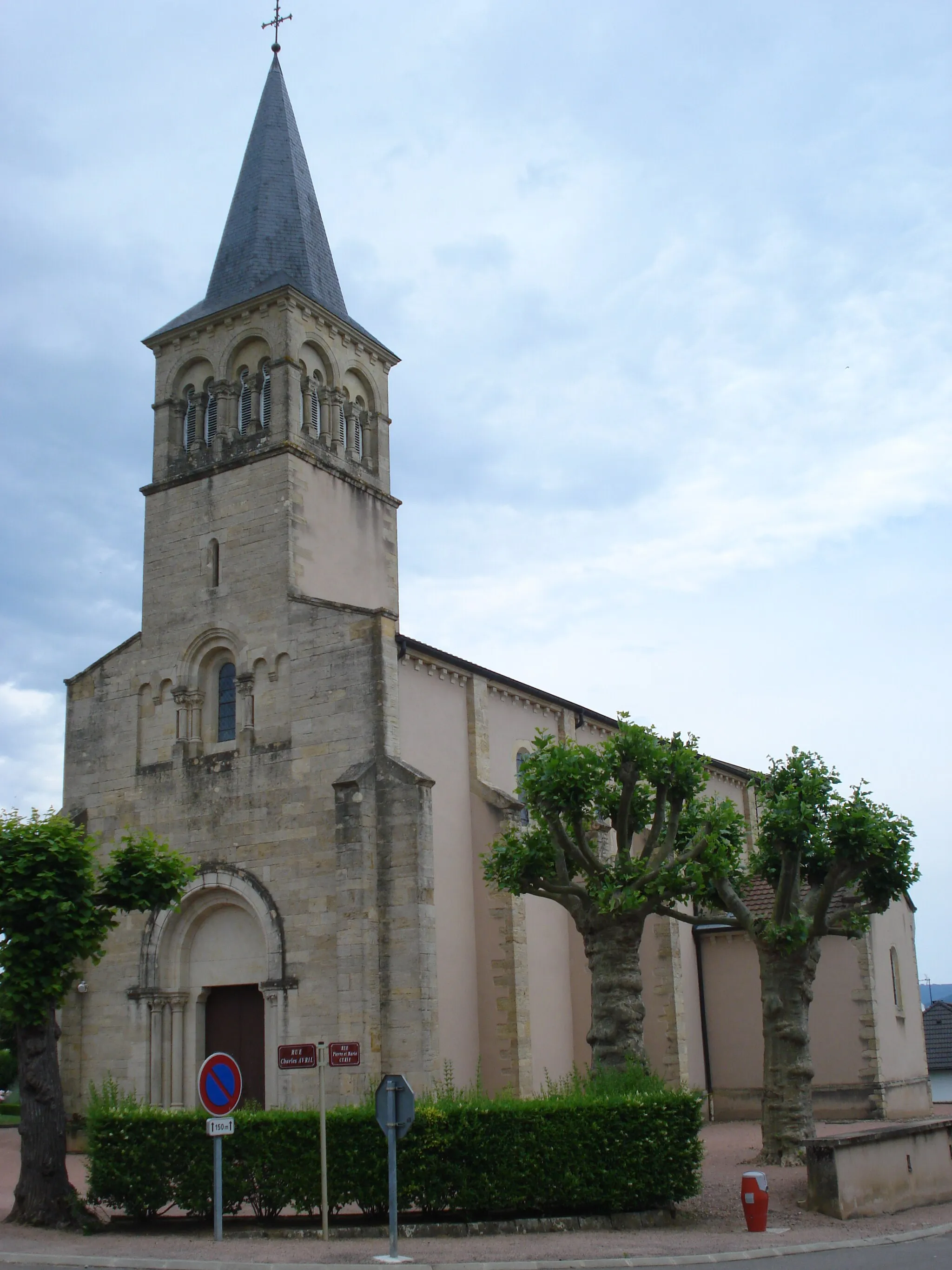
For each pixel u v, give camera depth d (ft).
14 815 83.82
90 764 127.13
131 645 128.06
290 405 126.11
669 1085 135.74
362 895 104.22
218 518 126.11
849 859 100.78
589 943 95.45
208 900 116.47
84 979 119.75
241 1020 114.42
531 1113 72.95
